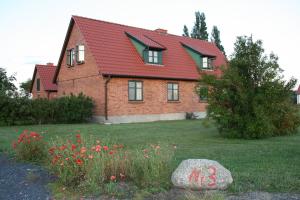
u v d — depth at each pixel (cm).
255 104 1128
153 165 552
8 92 1925
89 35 2186
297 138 1169
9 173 663
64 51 2509
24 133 824
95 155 573
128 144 1018
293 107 1300
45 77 3631
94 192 507
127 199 480
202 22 5884
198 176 513
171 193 499
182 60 2652
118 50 2219
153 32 2758
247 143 1041
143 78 2222
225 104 1207
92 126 1731
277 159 748
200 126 1723
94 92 2136
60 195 503
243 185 528
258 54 1191
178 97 2475
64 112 2030
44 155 792
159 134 1319
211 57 2791
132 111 2156
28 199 493
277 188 513
